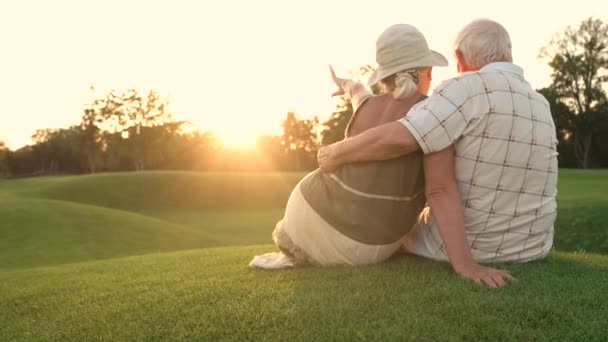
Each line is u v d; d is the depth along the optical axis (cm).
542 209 352
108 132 7556
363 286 321
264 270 401
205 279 394
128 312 326
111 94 7475
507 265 359
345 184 347
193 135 8294
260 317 287
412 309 282
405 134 321
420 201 352
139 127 7462
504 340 249
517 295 299
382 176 338
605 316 273
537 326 263
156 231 1981
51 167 9175
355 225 346
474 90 329
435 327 259
